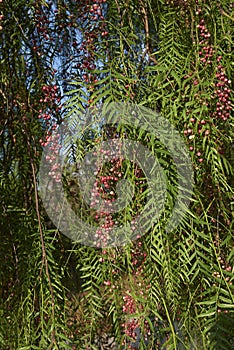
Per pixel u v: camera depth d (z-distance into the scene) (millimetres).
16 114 1153
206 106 1020
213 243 1014
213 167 1027
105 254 1088
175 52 1074
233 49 1097
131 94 1053
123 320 1123
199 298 1070
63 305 1112
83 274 1144
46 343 1047
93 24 1104
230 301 993
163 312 1092
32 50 1134
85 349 1130
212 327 995
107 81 1093
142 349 1033
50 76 1133
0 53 1131
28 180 1167
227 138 1058
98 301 1119
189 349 1003
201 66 1062
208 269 1012
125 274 1120
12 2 1110
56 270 1116
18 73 1153
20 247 1125
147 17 1163
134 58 1127
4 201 1149
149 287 1070
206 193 1076
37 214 1088
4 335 1113
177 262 1024
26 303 1086
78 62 1120
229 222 1040
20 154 1166
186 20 1119
